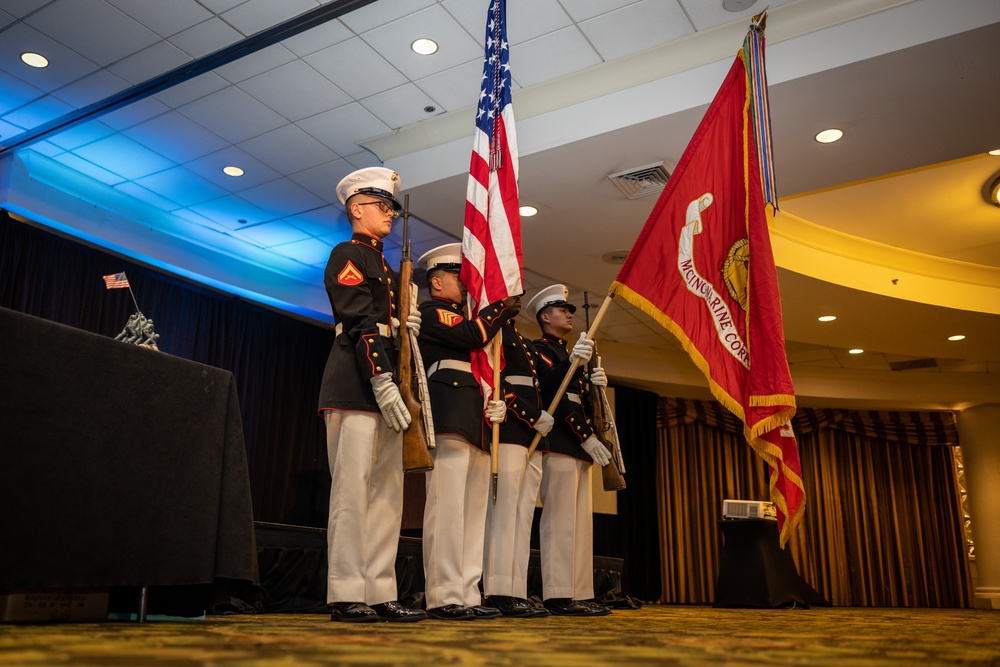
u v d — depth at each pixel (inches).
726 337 120.2
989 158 248.2
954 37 168.1
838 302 314.3
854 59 176.1
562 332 167.5
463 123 226.2
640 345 417.7
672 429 458.0
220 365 319.3
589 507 152.6
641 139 207.9
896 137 204.8
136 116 232.1
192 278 311.9
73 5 188.9
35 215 258.4
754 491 461.1
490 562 128.8
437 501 114.3
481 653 48.6
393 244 305.4
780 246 280.8
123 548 73.2
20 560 65.2
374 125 232.8
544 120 214.5
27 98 227.6
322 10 183.5
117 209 280.1
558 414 146.5
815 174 224.5
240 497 86.4
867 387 449.7
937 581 455.5
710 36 192.4
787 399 109.7
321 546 169.6
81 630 63.6
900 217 287.1
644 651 52.5
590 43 197.0
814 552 462.9
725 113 130.6
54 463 68.8
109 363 74.9
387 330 105.6
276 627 77.1
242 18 190.9
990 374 445.4
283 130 236.8
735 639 67.8
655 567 412.8
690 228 128.2
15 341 67.4
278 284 335.6
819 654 52.2
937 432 472.1
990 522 434.0
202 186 273.9
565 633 73.8
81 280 279.3
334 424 101.5
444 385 117.5
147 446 77.1
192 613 89.7
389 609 98.5
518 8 184.7
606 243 274.1
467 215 132.4
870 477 472.7
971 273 321.4
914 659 49.9
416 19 189.2
